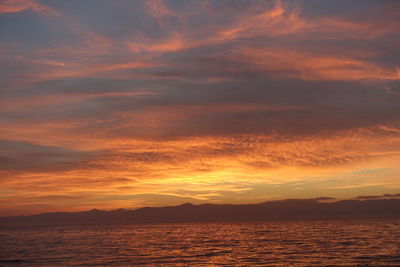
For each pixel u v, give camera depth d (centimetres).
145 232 18975
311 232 14488
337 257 6438
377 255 6531
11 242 12862
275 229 18362
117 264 6353
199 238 13000
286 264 5859
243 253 7562
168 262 6450
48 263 6706
